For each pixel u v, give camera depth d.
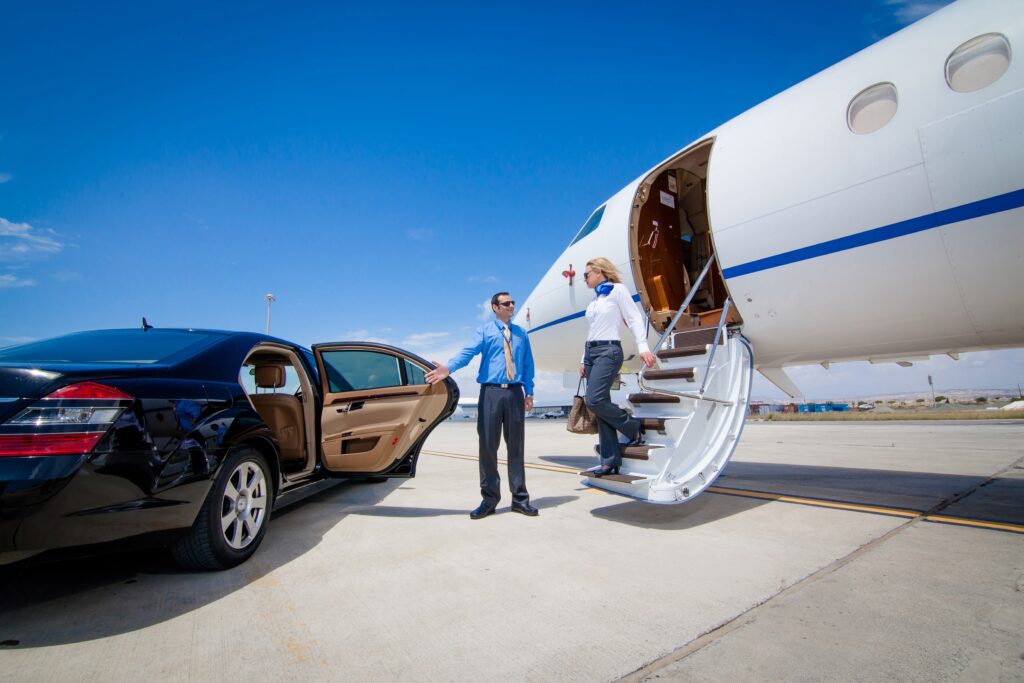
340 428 3.59
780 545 2.60
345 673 1.46
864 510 3.34
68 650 1.62
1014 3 2.55
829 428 14.64
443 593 2.05
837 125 3.12
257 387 3.74
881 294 3.08
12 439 1.72
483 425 3.42
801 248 3.29
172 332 2.82
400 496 4.24
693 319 4.48
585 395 3.35
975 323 2.98
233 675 1.46
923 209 2.75
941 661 1.42
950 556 2.34
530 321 6.50
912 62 2.85
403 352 3.98
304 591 2.11
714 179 3.76
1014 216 2.48
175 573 2.34
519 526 3.12
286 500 4.15
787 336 3.73
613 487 3.25
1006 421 15.56
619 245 4.78
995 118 2.48
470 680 1.41
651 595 1.97
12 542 1.70
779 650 1.51
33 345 2.51
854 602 1.84
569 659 1.50
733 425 3.49
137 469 1.92
